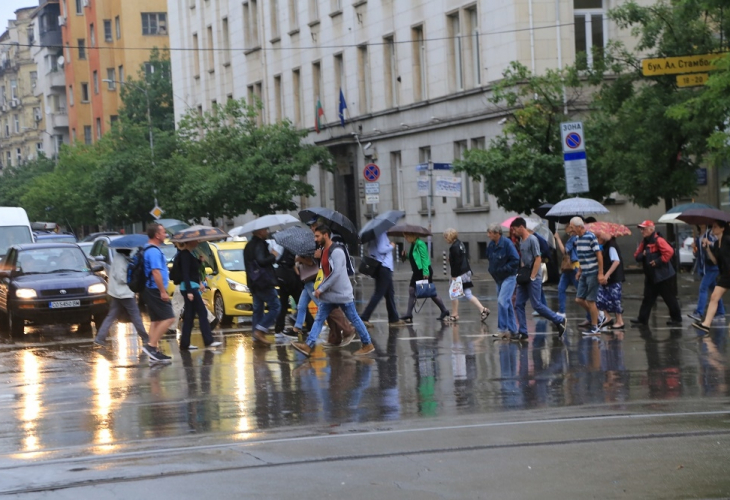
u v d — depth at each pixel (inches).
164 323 835.4
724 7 1222.9
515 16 1878.7
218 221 3617.1
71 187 3720.5
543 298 1027.9
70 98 5595.5
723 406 559.2
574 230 919.7
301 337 976.3
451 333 973.8
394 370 736.3
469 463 433.7
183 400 635.5
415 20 2273.6
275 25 3041.3
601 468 416.2
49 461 471.2
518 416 549.0
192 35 3742.6
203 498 389.4
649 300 981.2
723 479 393.4
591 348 824.9
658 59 1222.9
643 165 1327.5
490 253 906.7
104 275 1433.3
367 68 2539.4
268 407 600.1
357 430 523.8
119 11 4913.9
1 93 7460.6
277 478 418.0
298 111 2925.7
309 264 935.7
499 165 1576.0
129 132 3282.5
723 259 884.0
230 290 1138.7
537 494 379.2
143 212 3043.8
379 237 1052.5
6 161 7317.9
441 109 2182.6
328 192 2810.0
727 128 1246.9
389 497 382.0
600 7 1889.8
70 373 782.5
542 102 1596.9
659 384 639.8
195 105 3759.8
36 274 1175.0
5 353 944.3
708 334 896.9
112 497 396.8
